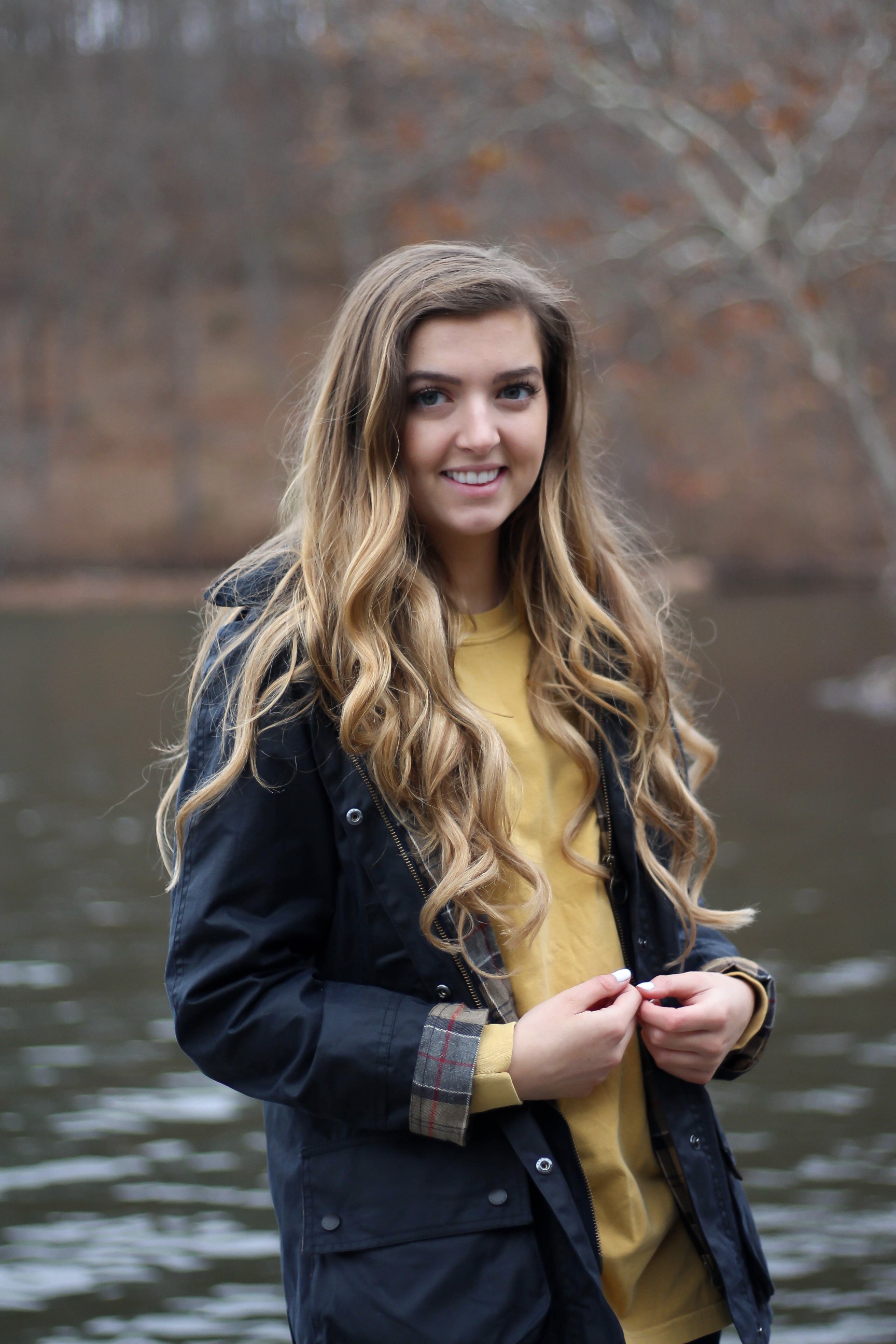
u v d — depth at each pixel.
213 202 37.38
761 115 13.80
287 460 2.06
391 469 1.68
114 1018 5.19
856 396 14.87
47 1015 5.22
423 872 1.57
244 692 1.58
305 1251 1.54
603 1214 1.63
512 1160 1.54
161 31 36.91
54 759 11.49
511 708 1.76
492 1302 1.49
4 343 36.69
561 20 13.62
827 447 34.44
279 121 37.03
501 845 1.60
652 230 15.08
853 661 18.33
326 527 1.68
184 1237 3.50
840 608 27.17
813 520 34.19
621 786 1.74
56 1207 3.67
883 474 15.12
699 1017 1.60
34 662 19.19
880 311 20.70
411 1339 1.49
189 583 33.34
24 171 36.81
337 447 1.71
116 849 8.16
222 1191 3.76
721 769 10.73
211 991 1.56
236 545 34.72
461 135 15.39
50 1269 3.33
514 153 15.14
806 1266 3.26
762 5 14.02
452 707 1.64
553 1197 1.51
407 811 1.59
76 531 34.84
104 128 36.97
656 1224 1.66
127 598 31.62
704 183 14.34
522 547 1.84
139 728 13.18
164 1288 3.24
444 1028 1.52
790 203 14.04
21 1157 3.99
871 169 15.70
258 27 36.59
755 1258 1.68
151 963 5.88
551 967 1.69
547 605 1.81
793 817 8.74
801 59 13.90
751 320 16.02
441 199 18.08
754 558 33.44
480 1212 1.52
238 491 35.53
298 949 1.62
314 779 1.59
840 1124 4.11
